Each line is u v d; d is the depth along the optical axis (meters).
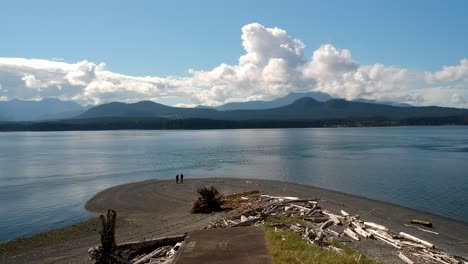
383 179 52.19
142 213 34.72
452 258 19.78
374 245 20.88
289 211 27.83
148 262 16.05
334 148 106.50
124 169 67.44
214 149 107.44
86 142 152.38
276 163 72.62
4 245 25.94
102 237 15.88
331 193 41.06
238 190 43.59
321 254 13.94
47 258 22.39
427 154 86.50
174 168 67.94
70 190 47.22
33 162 80.06
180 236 18.25
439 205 36.38
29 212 35.91
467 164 67.75
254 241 15.12
